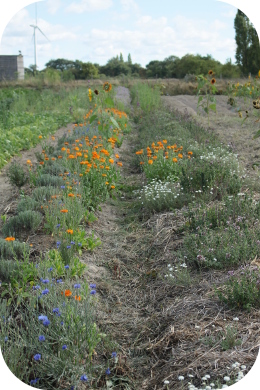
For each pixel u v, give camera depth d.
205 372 2.68
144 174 7.20
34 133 9.59
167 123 10.45
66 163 6.25
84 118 11.21
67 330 2.96
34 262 3.95
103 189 5.94
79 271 3.92
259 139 8.80
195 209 5.08
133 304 3.72
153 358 3.03
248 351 2.76
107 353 3.07
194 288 3.64
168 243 4.54
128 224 5.27
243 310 3.20
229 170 5.94
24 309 3.31
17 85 19.17
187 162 6.46
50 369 2.78
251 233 4.14
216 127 10.50
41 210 5.06
